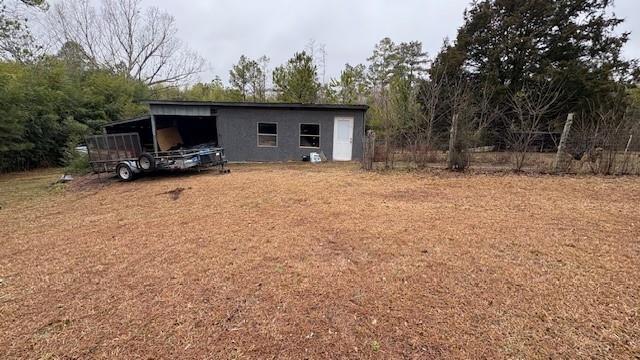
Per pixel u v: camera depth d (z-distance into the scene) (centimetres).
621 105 1273
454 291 256
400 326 215
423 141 904
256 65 2091
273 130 1233
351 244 361
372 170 887
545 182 678
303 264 312
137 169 845
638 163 734
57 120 1301
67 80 1412
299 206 529
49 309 243
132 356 192
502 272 285
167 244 375
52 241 396
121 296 260
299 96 1634
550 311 225
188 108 1174
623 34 1559
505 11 1692
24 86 1082
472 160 848
